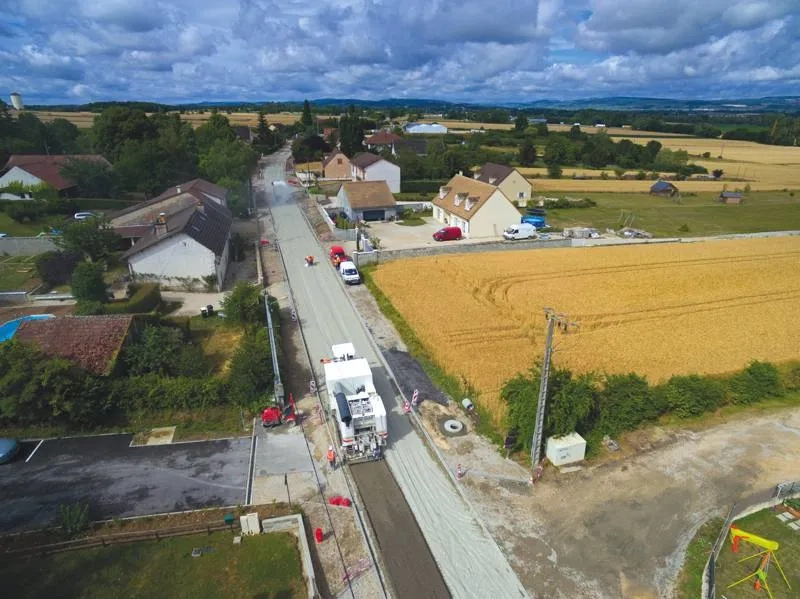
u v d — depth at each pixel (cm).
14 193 6919
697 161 14275
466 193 6750
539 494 2367
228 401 2875
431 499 2334
